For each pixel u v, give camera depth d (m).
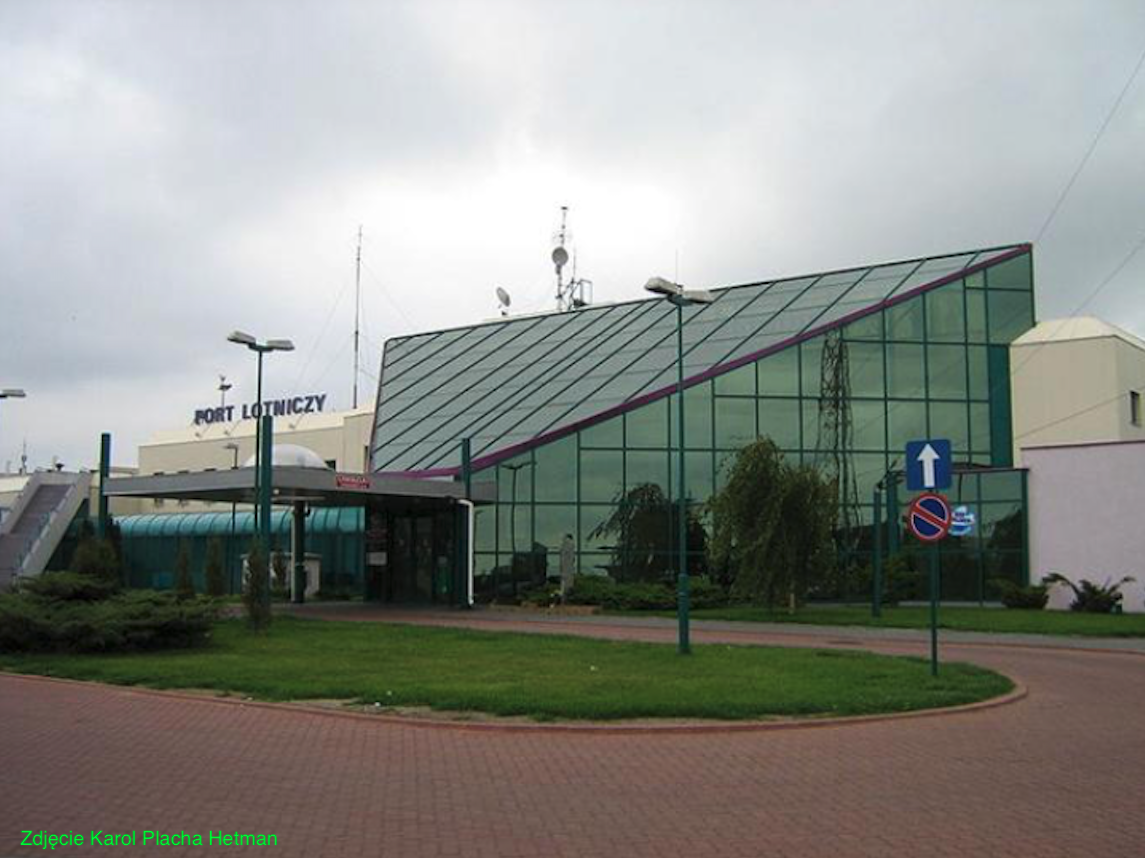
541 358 49.56
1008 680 17.36
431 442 44.47
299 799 9.39
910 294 44.62
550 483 40.78
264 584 26.09
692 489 41.47
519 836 8.22
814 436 42.72
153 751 11.56
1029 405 44.44
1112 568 38.09
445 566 41.22
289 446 40.78
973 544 41.03
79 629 20.47
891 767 10.86
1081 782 10.20
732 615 33.84
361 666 18.64
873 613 33.34
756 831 8.39
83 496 60.91
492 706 13.94
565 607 36.62
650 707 13.73
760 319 46.38
